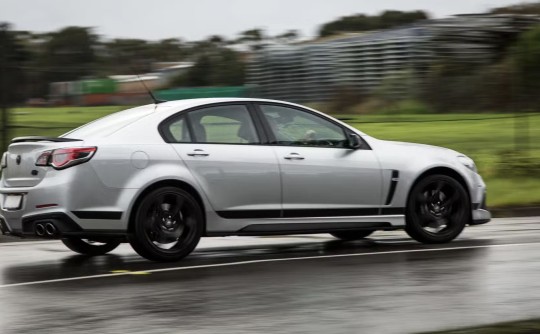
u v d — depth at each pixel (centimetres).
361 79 2639
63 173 941
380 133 2727
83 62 1834
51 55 1795
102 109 1869
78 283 839
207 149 1002
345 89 2616
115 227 952
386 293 758
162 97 2047
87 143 952
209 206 995
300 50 2552
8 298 760
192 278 860
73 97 1830
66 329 631
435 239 1116
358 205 1074
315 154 1055
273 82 2428
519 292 752
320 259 986
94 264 984
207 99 1038
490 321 637
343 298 738
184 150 988
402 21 3009
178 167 979
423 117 2705
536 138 2578
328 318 656
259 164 1020
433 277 841
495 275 845
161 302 732
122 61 1898
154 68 2005
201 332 614
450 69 2720
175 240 980
